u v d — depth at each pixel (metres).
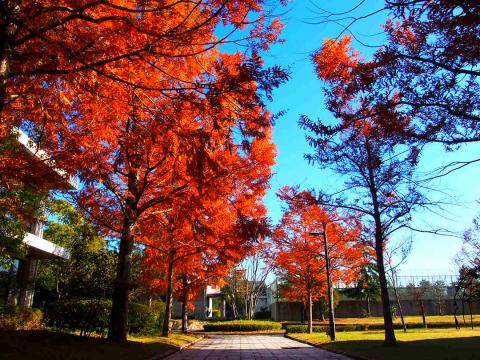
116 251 29.20
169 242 18.69
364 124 11.53
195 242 18.58
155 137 7.80
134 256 32.75
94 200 14.52
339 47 8.49
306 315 56.56
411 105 7.64
